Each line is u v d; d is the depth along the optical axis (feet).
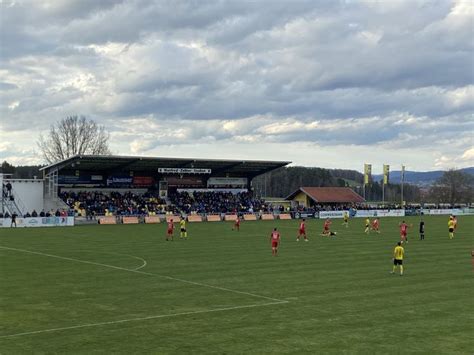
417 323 67.26
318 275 104.37
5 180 279.08
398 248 105.50
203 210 312.91
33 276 102.17
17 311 72.74
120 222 272.72
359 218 332.60
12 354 53.98
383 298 82.43
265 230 223.92
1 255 134.41
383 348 56.80
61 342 58.29
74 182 297.53
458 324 66.95
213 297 82.74
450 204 524.11
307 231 220.02
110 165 293.02
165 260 125.70
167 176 322.96
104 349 55.83
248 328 64.49
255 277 101.76
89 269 111.24
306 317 70.08
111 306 76.07
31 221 245.45
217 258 129.59
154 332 62.49
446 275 104.99
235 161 308.19
